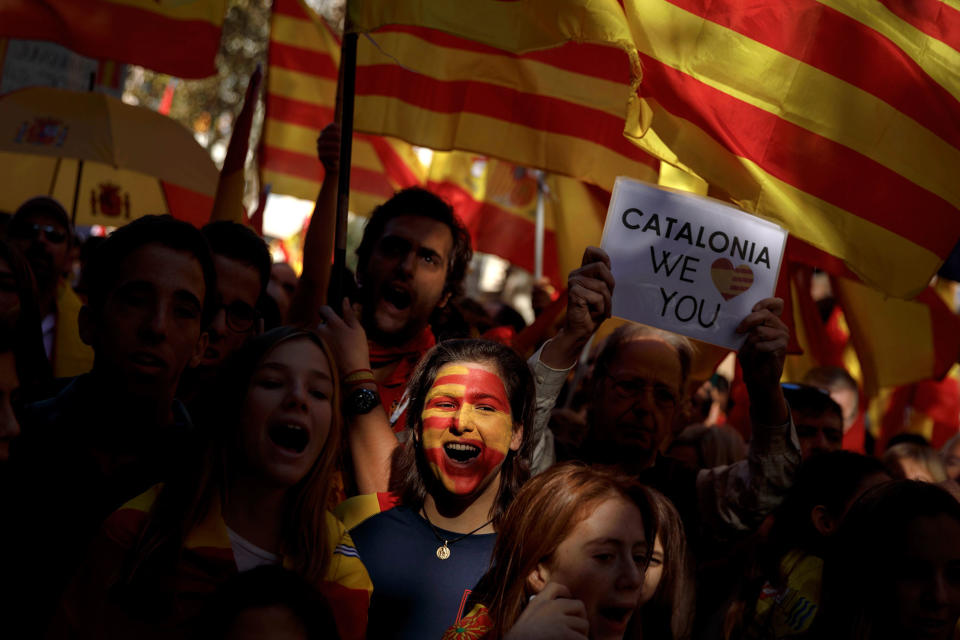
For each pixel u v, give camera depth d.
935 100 3.25
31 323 2.42
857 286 5.05
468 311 4.91
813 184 3.16
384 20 2.96
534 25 2.92
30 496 2.47
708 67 3.09
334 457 2.47
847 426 5.07
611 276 2.96
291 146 5.85
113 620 2.13
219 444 2.34
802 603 3.02
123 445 2.58
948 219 3.27
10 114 4.98
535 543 2.18
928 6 3.29
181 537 2.21
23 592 2.39
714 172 3.09
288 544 2.32
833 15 3.18
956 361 5.26
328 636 1.94
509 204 6.59
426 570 2.55
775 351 2.93
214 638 1.90
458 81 4.18
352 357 2.99
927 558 2.36
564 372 2.98
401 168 6.46
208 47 4.83
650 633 2.57
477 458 2.62
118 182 5.88
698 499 3.13
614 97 4.21
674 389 3.28
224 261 3.33
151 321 2.52
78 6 4.68
